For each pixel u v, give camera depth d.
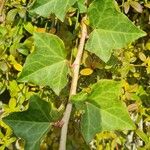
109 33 0.22
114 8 0.21
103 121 0.20
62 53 0.22
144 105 0.38
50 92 0.34
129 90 0.35
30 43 0.32
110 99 0.20
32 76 0.22
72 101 0.20
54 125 0.20
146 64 0.37
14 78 0.36
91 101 0.20
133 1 0.34
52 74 0.22
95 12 0.21
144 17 0.39
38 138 0.20
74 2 0.21
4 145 0.34
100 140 0.39
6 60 0.34
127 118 0.20
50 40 0.22
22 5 0.34
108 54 0.22
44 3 0.21
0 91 0.35
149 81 0.39
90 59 0.28
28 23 0.33
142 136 0.34
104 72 0.35
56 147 0.38
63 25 0.32
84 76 0.35
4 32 0.34
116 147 0.37
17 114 0.20
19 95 0.35
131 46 0.37
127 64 0.35
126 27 0.21
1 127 0.37
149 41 0.38
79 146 0.38
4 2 0.34
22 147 0.35
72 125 0.36
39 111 0.20
